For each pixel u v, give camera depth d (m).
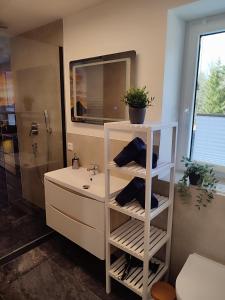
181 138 1.78
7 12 1.97
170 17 1.47
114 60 1.74
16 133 2.76
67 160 2.40
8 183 2.88
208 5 1.37
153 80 1.58
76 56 2.05
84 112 2.07
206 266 1.38
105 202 1.50
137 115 1.34
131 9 1.61
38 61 2.42
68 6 1.84
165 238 1.56
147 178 1.24
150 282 1.50
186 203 1.57
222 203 1.42
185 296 1.18
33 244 2.22
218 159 1.67
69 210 1.80
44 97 2.48
